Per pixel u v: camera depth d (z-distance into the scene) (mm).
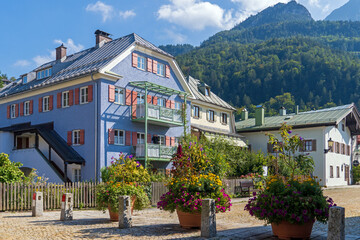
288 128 13070
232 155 30516
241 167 30031
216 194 10633
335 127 39094
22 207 16047
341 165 40156
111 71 25484
